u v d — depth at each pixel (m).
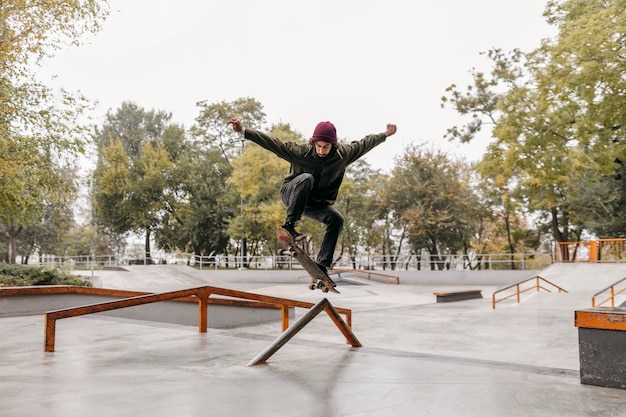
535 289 20.05
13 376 4.07
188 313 10.47
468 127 29.09
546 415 3.02
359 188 39.31
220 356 4.99
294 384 3.79
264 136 3.81
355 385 3.77
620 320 3.70
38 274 13.69
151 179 38.75
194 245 42.16
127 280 25.56
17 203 13.47
